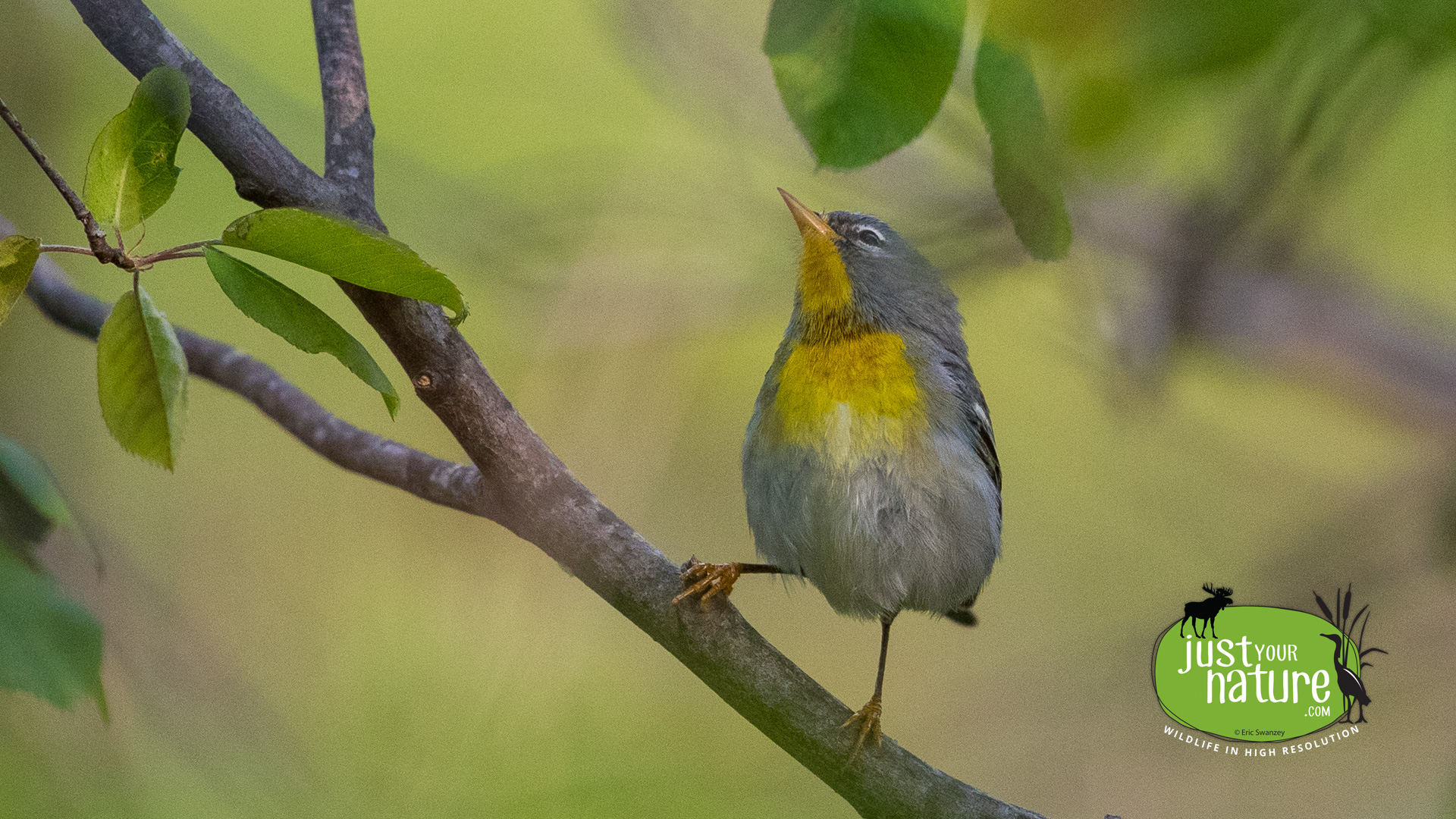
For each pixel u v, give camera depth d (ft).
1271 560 37.60
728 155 43.19
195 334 21.08
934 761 40.37
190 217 41.68
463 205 43.83
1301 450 47.42
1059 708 40.73
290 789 25.05
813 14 10.75
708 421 46.24
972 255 39.68
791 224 42.83
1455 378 42.73
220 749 23.99
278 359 42.63
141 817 22.38
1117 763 38.50
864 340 23.15
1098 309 40.78
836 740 17.89
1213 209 36.17
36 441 33.35
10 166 34.37
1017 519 49.60
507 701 34.04
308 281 43.34
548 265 42.75
